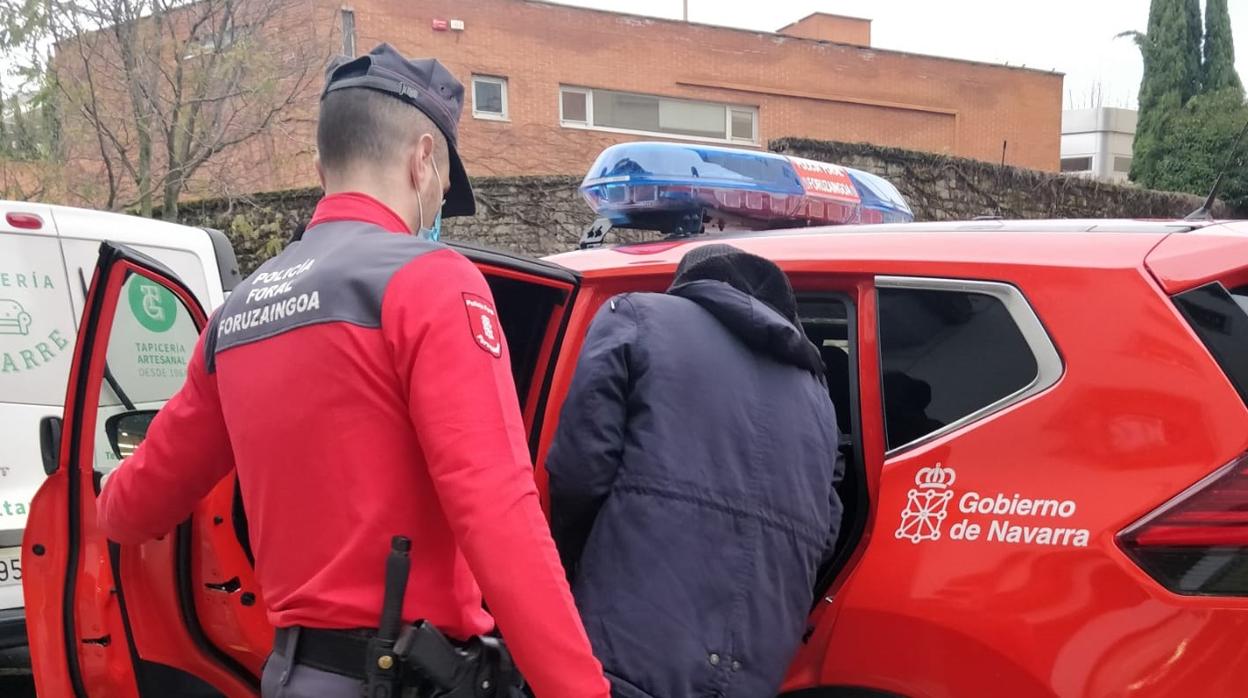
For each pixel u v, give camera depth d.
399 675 1.26
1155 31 21.94
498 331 1.32
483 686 1.34
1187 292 1.67
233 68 7.83
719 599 1.63
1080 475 1.66
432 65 1.50
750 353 1.79
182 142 7.93
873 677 1.80
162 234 3.85
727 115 17.45
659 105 16.75
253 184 9.29
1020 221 2.16
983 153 19.78
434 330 1.25
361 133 1.42
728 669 1.62
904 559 1.77
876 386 1.95
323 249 1.35
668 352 1.74
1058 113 20.42
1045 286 1.79
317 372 1.26
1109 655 1.57
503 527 1.19
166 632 2.11
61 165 7.81
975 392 1.82
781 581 1.68
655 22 16.50
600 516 1.71
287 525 1.31
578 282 2.29
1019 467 1.72
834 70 18.25
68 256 3.48
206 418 1.49
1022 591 1.65
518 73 15.37
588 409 1.73
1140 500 1.59
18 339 3.30
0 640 3.05
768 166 2.95
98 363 1.96
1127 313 1.70
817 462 1.75
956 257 1.92
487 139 15.26
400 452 1.27
